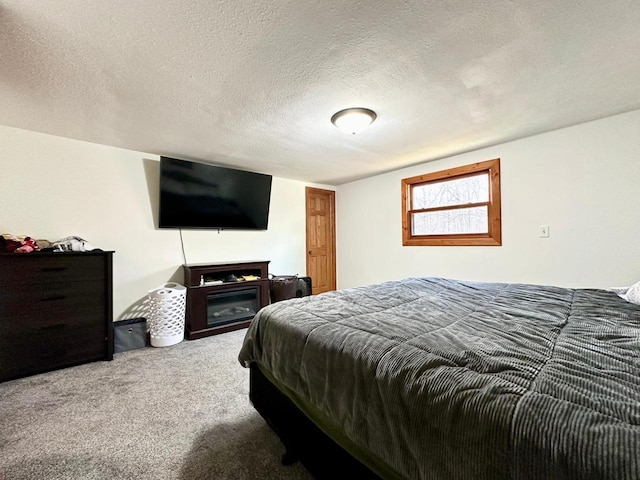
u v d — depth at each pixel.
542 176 2.78
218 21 1.32
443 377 0.79
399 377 0.86
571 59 1.63
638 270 2.32
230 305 3.58
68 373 2.27
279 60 1.62
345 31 1.39
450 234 3.59
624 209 2.38
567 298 1.66
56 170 2.71
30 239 2.37
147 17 1.28
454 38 1.45
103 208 2.97
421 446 0.74
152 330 2.89
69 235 2.76
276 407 1.46
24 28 1.33
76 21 1.29
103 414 1.72
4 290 2.13
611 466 0.49
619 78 1.83
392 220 4.18
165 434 1.55
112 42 1.44
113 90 1.90
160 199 3.20
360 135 2.75
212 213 3.62
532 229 2.86
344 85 1.88
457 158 3.41
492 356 0.88
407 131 2.67
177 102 2.07
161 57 1.57
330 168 3.97
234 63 1.64
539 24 1.36
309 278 4.36
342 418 1.00
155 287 3.30
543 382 0.71
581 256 2.58
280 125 2.49
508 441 0.60
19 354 2.18
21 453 1.39
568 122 2.52
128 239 3.13
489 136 2.82
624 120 2.36
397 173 4.10
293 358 1.27
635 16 1.31
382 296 1.82
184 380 2.16
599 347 0.92
